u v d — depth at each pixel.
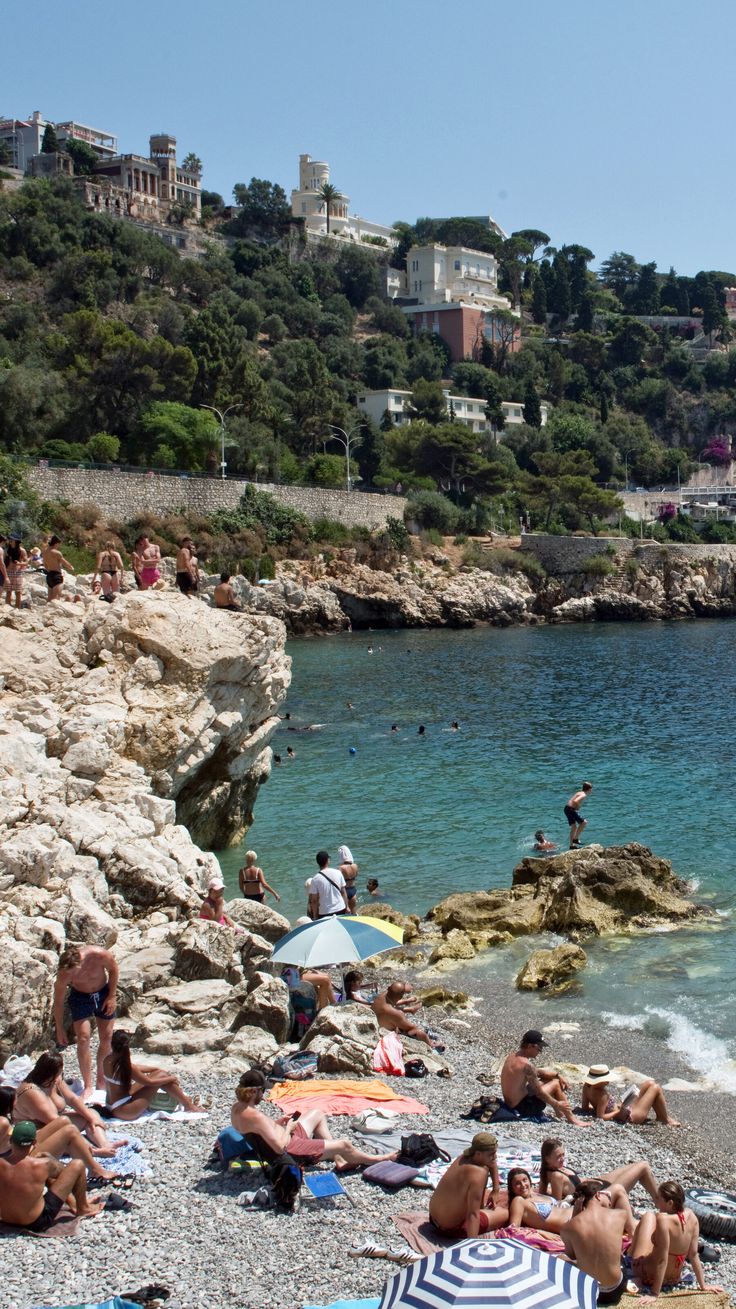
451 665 87.88
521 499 162.75
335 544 125.69
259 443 139.50
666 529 170.00
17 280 179.38
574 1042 22.08
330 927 21.31
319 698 69.00
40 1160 12.99
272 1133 14.30
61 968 17.12
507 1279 10.26
